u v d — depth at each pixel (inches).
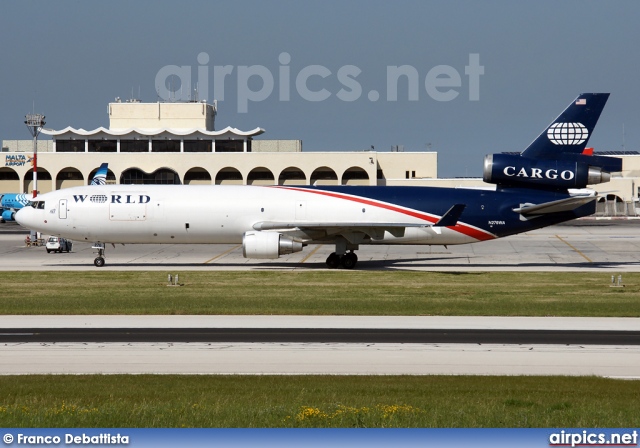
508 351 4510.3
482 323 5477.4
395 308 6156.5
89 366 4092.0
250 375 3855.8
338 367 4089.6
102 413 2992.1
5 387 3516.2
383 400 3245.6
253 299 6648.6
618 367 4097.0
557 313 5920.3
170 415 2972.4
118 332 5093.5
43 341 4781.0
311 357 4333.2
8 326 5310.0
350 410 3026.6
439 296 6894.7
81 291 7185.0
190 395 3346.5
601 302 6515.8
